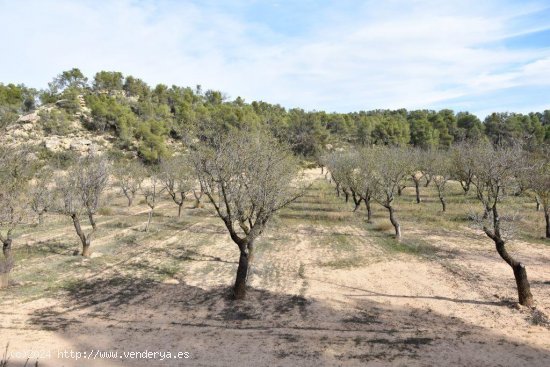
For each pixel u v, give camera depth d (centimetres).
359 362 981
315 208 3991
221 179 1491
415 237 2620
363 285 1647
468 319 1276
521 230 2728
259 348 1066
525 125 9556
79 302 1433
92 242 2414
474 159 2286
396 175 2652
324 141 7862
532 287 1580
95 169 2184
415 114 13850
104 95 9362
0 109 2503
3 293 1495
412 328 1209
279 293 1551
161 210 3969
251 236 1519
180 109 8625
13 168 1841
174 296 1514
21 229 2806
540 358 999
